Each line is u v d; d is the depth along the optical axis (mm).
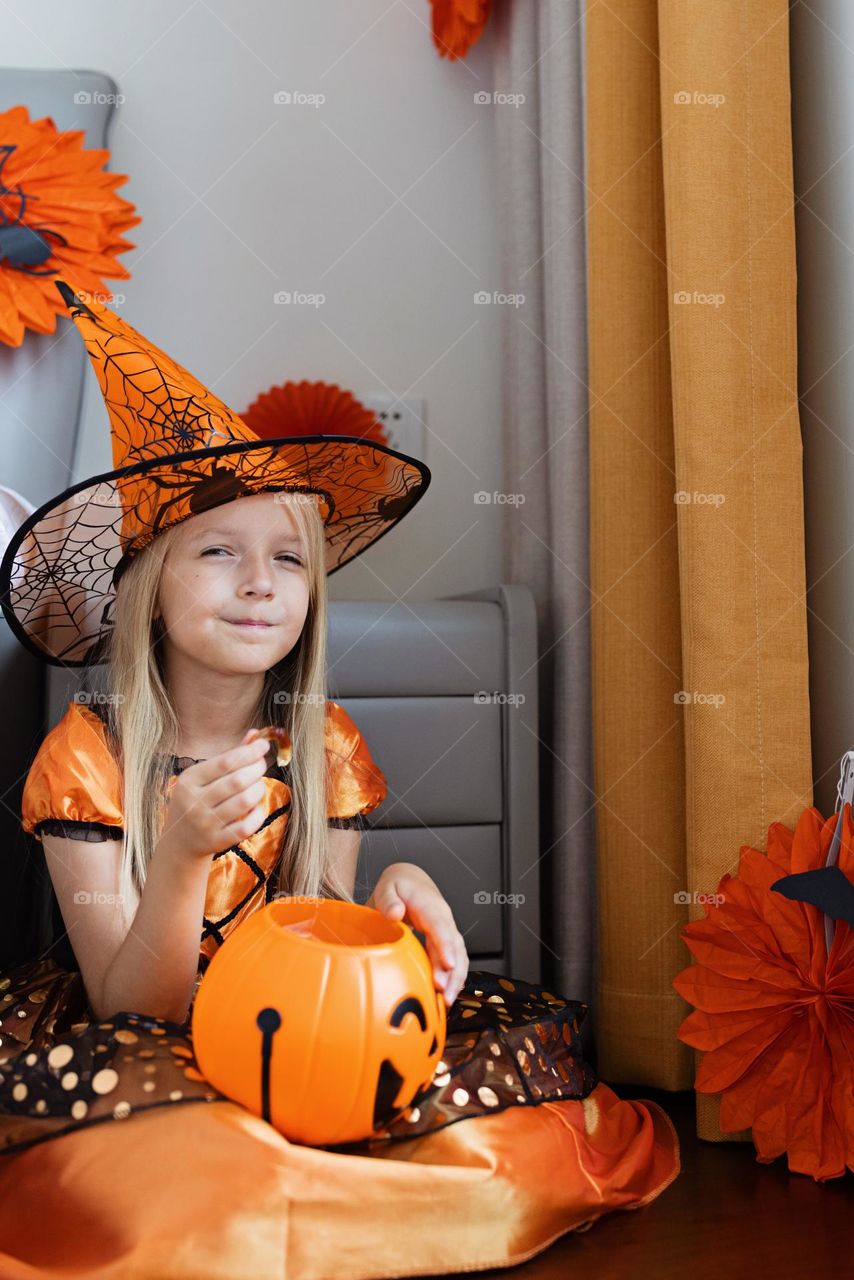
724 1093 963
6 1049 882
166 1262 642
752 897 981
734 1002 953
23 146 1493
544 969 1382
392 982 712
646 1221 819
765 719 1037
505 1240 726
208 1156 679
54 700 1144
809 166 1139
